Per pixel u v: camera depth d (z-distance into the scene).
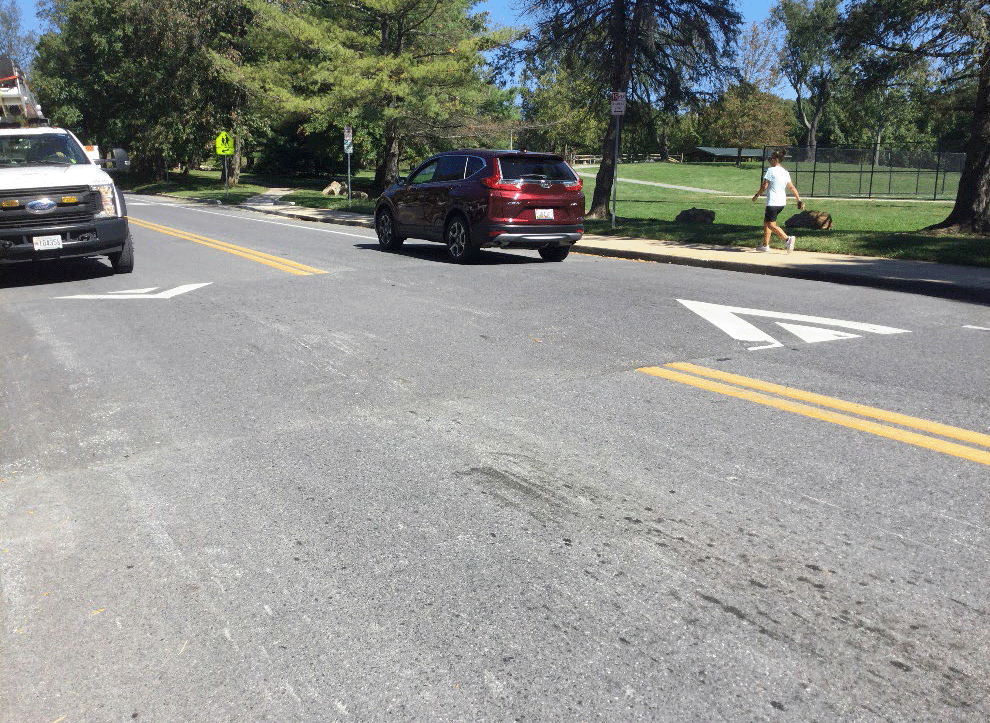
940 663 2.52
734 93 23.03
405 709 2.36
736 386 5.57
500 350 6.73
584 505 3.70
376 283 10.58
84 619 2.85
